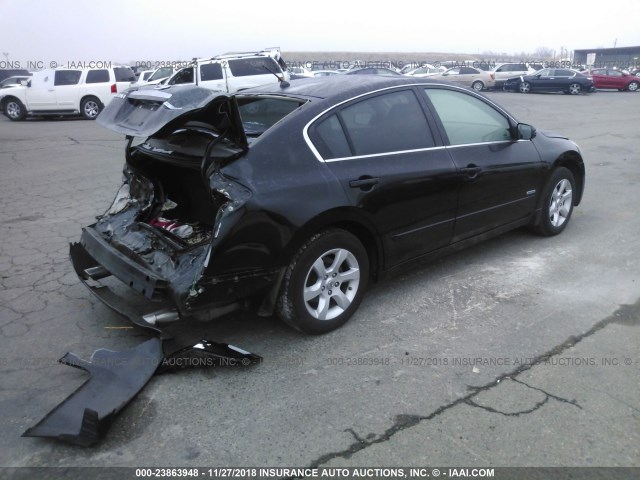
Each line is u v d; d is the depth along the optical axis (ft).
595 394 10.07
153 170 13.92
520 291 14.43
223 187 10.62
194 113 10.75
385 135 12.94
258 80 52.75
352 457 8.57
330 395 10.09
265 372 10.82
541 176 17.06
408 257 13.62
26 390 10.34
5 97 60.59
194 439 8.97
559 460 8.48
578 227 19.80
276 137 11.32
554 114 60.13
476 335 12.21
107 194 25.63
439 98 14.47
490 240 18.49
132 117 11.68
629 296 14.10
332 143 11.98
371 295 14.25
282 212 10.75
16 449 8.79
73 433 8.77
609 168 30.55
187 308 10.32
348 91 12.73
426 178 13.23
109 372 10.31
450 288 14.65
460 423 9.31
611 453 8.62
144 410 9.67
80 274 13.74
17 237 19.15
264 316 12.35
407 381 10.51
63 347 11.84
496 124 15.85
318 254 11.55
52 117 65.51
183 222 13.50
